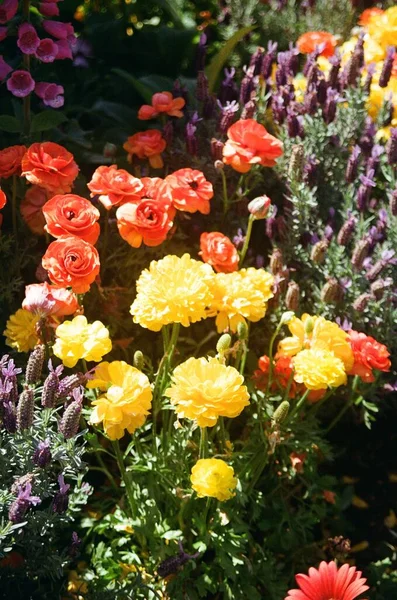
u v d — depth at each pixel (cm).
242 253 165
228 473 140
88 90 227
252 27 207
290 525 161
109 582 151
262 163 169
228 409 136
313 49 204
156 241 157
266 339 175
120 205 160
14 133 195
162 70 234
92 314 170
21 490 126
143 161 185
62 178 161
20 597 145
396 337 173
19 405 129
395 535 171
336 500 169
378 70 212
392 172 180
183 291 142
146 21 261
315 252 165
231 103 185
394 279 176
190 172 162
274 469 164
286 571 161
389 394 181
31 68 185
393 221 174
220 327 151
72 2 234
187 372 138
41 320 143
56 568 140
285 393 155
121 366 140
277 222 174
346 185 187
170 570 143
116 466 168
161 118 193
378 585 160
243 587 153
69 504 141
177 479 154
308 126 185
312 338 152
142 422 139
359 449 184
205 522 151
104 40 229
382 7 254
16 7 170
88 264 146
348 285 171
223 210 183
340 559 162
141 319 143
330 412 178
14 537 135
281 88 189
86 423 156
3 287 168
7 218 178
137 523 151
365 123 191
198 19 278
